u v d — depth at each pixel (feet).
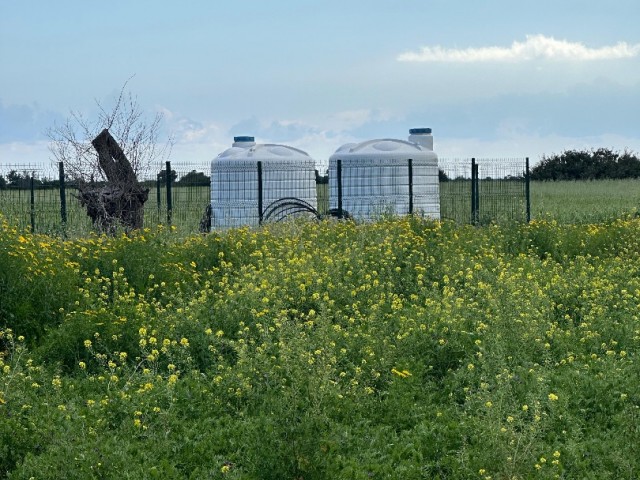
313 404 24.00
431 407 27.58
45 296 36.76
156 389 27.58
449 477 22.82
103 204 71.72
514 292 39.58
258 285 40.57
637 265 51.03
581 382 29.09
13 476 21.71
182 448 24.29
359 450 24.29
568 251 58.85
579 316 39.55
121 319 33.58
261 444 22.25
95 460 21.75
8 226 43.21
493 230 62.34
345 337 32.94
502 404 25.30
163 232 55.83
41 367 29.73
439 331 32.71
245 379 28.14
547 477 22.03
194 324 33.83
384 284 42.39
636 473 23.02
